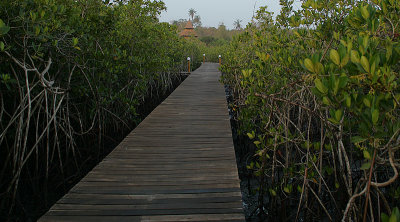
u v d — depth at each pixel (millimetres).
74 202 2795
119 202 2801
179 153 4109
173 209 2691
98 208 2697
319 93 1807
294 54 3832
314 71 1848
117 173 3449
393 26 2400
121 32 6391
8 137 4219
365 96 1726
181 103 7781
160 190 3043
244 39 7391
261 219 3617
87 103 5609
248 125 4895
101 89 5039
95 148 5414
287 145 3543
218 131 5188
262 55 3898
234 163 3727
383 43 2381
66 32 3895
